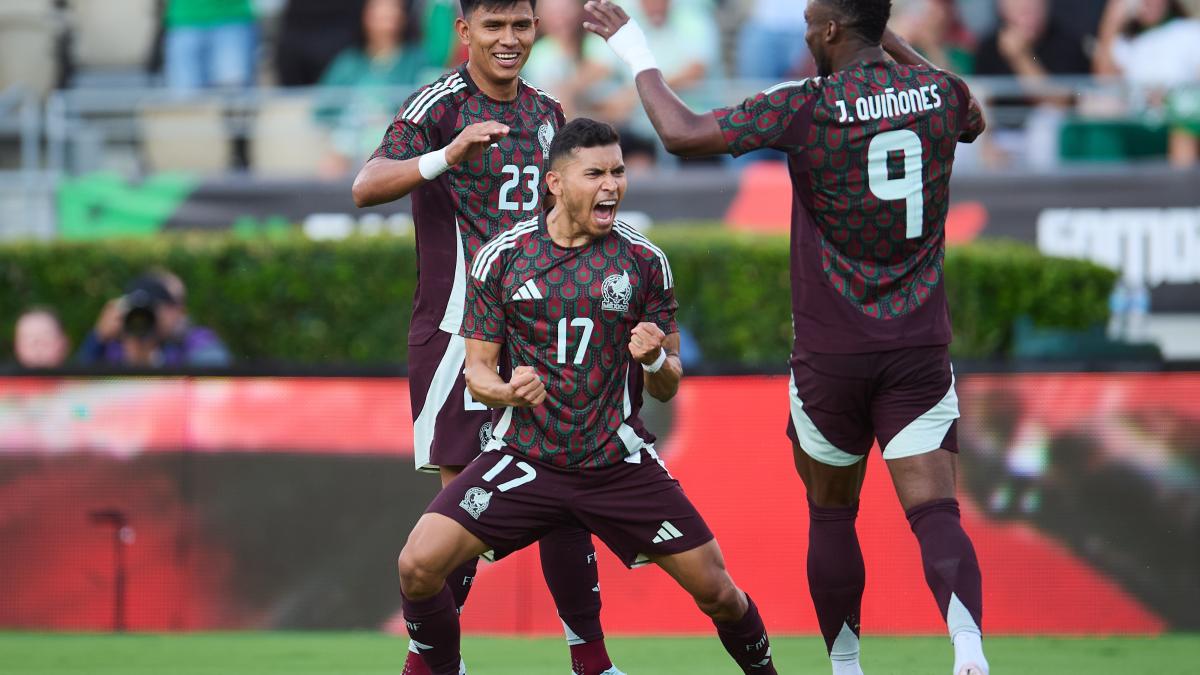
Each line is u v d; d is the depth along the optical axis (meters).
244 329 33.56
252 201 35.94
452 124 15.86
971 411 22.56
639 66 14.55
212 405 23.56
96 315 33.91
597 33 14.82
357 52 39.56
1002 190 34.91
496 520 14.38
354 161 38.38
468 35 15.85
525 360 14.45
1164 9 39.38
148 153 39.78
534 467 14.39
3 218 37.50
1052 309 32.19
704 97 37.72
